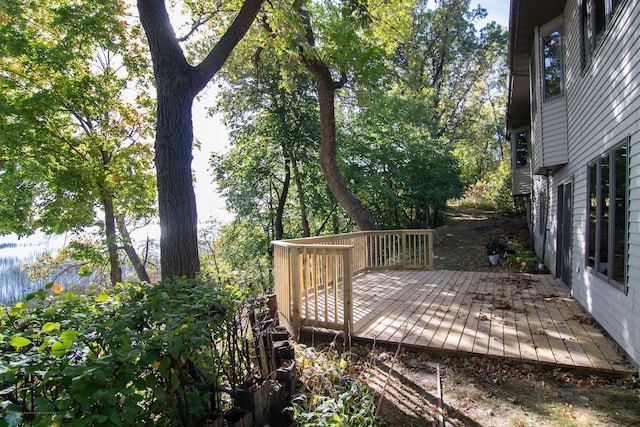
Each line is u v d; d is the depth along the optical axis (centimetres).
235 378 204
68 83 1012
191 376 170
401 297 592
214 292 209
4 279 1280
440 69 2336
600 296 439
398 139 1502
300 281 451
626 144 367
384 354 384
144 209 1261
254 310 259
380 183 1399
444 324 452
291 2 548
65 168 1067
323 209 1543
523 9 696
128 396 129
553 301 563
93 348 145
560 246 746
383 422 265
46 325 137
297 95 1439
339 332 425
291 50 618
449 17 2223
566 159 675
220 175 1564
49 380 123
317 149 1490
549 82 738
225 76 1364
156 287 222
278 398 216
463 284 696
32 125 991
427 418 270
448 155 1600
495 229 1628
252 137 1479
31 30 977
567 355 353
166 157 384
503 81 2644
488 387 314
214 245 1686
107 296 196
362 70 1086
